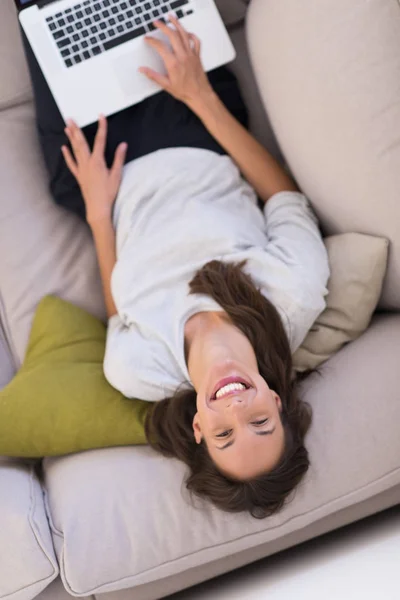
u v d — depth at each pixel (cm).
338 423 140
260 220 162
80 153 163
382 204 139
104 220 163
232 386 133
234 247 152
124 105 162
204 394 134
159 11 160
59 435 147
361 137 137
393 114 133
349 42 136
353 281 147
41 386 151
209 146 166
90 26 159
